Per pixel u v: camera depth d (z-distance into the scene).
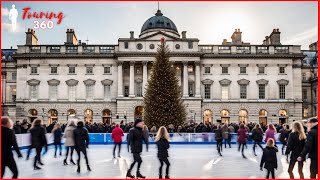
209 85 78.88
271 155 15.75
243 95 79.00
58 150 35.66
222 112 78.31
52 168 21.91
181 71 78.75
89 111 77.88
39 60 78.38
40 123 21.36
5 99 85.69
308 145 13.42
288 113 78.38
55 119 77.81
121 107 76.12
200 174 19.84
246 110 78.38
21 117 77.25
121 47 77.31
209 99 78.25
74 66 78.50
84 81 78.06
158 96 45.91
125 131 43.72
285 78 79.19
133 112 76.06
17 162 25.09
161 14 96.00
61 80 78.25
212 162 25.53
